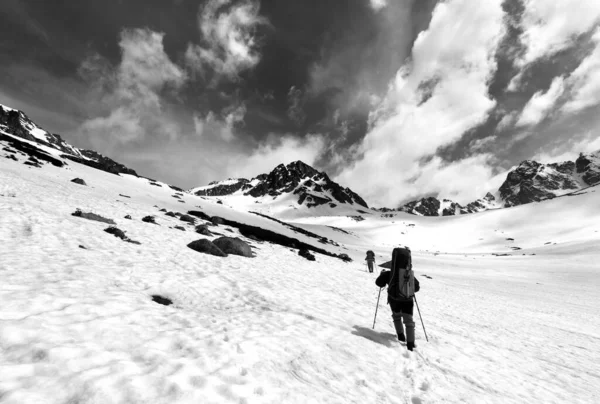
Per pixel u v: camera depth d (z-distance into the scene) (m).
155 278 7.87
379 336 6.94
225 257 14.97
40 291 4.93
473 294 24.75
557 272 57.56
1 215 11.09
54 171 38.84
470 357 6.99
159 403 2.77
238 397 3.18
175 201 54.06
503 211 196.75
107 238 11.95
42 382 2.72
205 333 4.79
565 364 8.38
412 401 4.36
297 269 17.38
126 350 3.68
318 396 3.71
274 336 5.36
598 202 163.62
